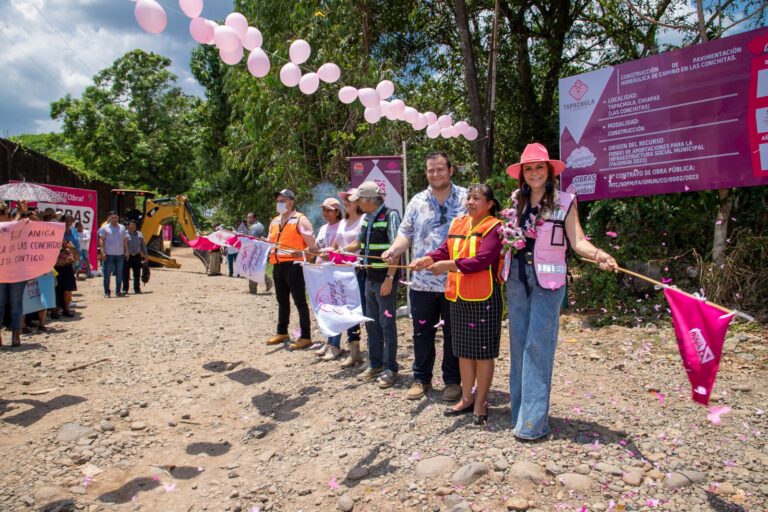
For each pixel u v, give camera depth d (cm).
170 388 521
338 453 361
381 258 461
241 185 2212
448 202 435
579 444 335
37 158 1501
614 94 716
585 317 687
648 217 759
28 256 557
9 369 586
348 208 580
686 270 691
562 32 1265
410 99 1253
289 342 671
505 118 1309
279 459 365
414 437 370
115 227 1191
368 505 297
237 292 1266
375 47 1291
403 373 509
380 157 775
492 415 389
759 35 595
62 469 360
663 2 1088
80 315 944
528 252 345
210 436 414
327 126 1287
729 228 679
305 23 1155
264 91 1174
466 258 362
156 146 4062
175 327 816
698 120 645
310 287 457
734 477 296
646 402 407
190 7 369
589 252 319
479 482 303
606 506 275
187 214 1967
